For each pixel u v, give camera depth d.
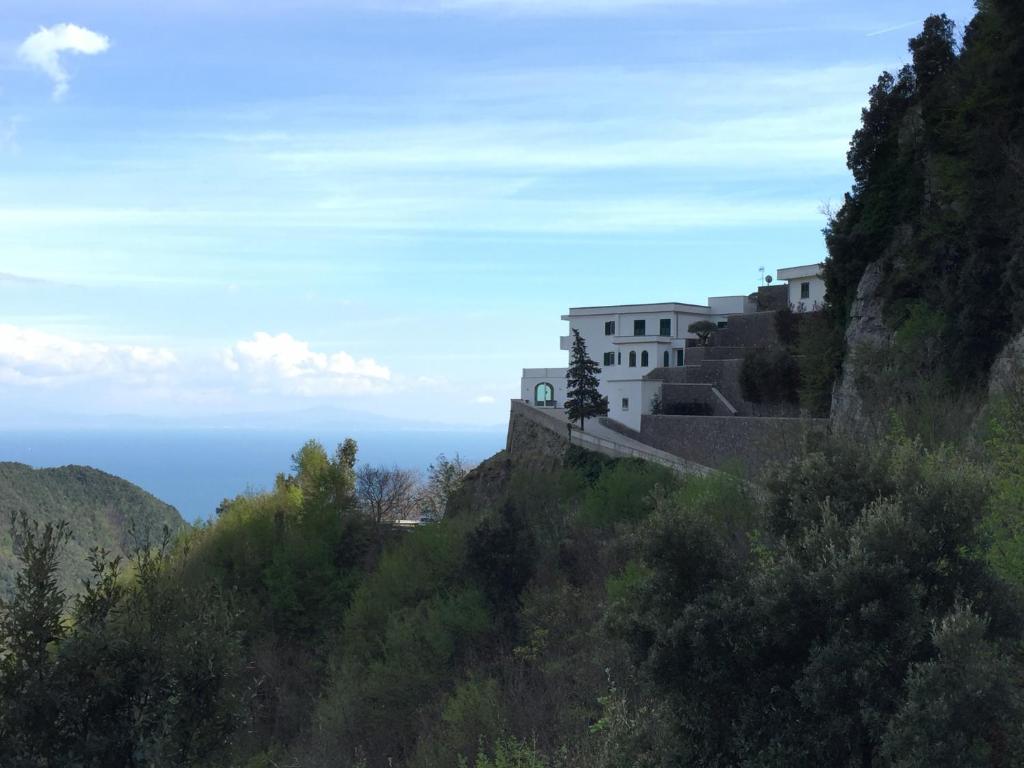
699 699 12.88
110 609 11.71
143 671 11.02
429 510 72.25
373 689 35.22
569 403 59.72
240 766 13.36
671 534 13.93
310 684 43.50
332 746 34.41
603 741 17.70
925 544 12.03
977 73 36.81
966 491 12.44
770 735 12.33
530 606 35.38
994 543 14.38
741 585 13.44
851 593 11.73
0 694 10.54
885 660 11.39
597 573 35.97
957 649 10.44
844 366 41.09
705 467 41.34
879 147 44.44
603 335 77.25
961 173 35.84
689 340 71.69
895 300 39.25
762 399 57.22
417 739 32.50
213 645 11.41
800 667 12.56
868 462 14.13
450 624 36.59
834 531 12.63
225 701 11.45
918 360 34.09
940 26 44.12
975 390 31.02
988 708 10.42
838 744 11.69
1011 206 32.81
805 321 53.66
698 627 12.65
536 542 40.81
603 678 25.92
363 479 67.19
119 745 10.66
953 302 33.94
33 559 11.16
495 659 35.12
